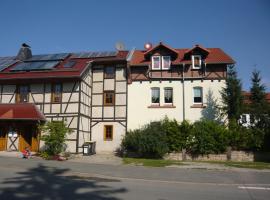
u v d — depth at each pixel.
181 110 25.77
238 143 22.22
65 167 15.98
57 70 24.84
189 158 22.31
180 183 12.50
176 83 26.19
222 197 9.88
